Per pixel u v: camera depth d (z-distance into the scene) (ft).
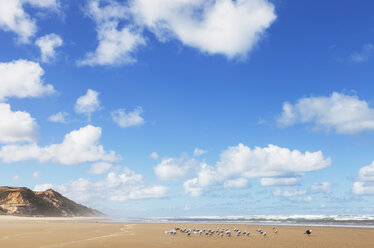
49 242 78.89
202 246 76.43
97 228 153.07
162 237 99.96
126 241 83.61
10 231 122.21
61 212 601.62
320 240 99.09
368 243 90.84
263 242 90.43
